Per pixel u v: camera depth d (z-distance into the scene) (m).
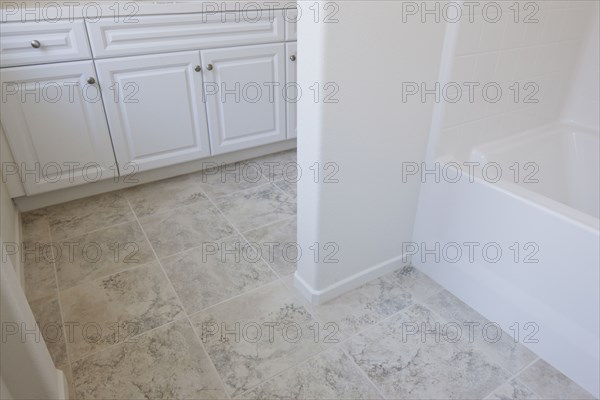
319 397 1.17
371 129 1.27
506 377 1.23
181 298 1.51
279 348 1.31
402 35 1.18
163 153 2.24
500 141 1.60
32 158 1.88
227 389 1.18
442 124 1.40
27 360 0.93
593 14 1.61
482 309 1.44
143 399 1.15
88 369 1.24
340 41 1.07
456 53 1.29
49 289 1.55
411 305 1.49
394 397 1.17
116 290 1.55
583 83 1.72
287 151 2.78
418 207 1.58
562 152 1.76
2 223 1.57
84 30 1.79
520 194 1.25
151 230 1.92
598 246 1.07
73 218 2.00
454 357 1.29
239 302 1.50
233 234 1.90
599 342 1.13
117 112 2.01
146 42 1.96
